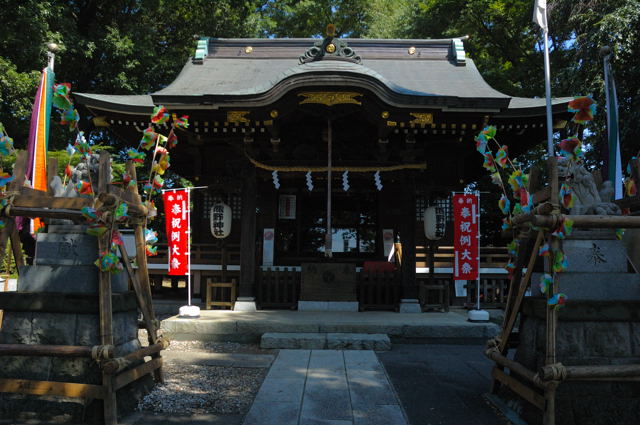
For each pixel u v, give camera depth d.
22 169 4.33
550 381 3.59
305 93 8.97
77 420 4.01
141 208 4.80
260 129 9.96
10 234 4.35
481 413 4.45
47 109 8.84
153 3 17.70
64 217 4.22
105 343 3.98
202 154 12.37
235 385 5.33
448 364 6.52
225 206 10.05
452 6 20.42
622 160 13.32
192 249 12.20
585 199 4.53
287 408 4.46
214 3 19.31
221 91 11.20
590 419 3.82
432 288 9.84
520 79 19.50
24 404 4.08
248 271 9.98
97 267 4.29
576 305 3.91
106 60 16.86
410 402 4.77
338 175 10.65
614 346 3.92
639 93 12.87
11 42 13.65
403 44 13.49
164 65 17.80
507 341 4.75
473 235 9.07
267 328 8.14
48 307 4.19
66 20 15.17
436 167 12.25
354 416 4.26
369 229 12.91
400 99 8.89
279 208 12.71
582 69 13.54
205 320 8.31
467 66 12.95
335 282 10.02
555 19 15.06
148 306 4.99
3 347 4.06
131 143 12.08
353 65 8.95
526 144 12.23
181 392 4.95
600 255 4.25
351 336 7.68
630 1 12.47
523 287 4.33
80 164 4.77
